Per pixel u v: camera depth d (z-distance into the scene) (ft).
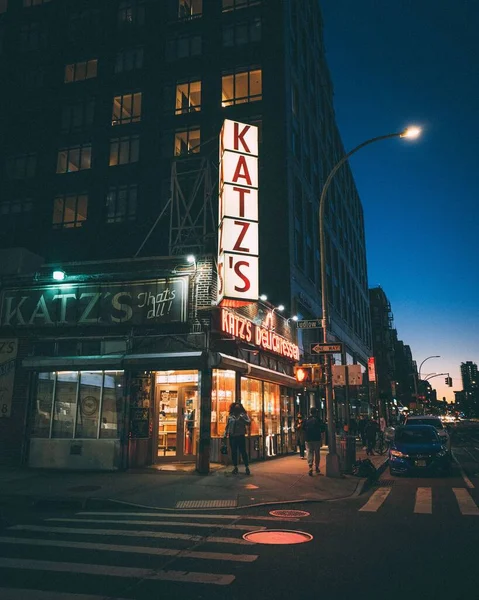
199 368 47.65
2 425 52.24
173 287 51.90
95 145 119.34
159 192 111.04
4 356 54.03
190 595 15.52
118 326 52.37
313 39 140.05
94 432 49.88
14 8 135.23
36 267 58.59
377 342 280.51
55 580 16.94
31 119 125.90
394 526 26.27
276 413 72.13
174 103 115.34
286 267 93.56
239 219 53.16
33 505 33.88
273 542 22.56
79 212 116.47
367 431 72.84
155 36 121.80
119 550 21.07
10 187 122.62
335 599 15.30
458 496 37.14
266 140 102.47
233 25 114.32
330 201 146.72
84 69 126.21
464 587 16.51
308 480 43.14
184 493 36.04
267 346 67.00
